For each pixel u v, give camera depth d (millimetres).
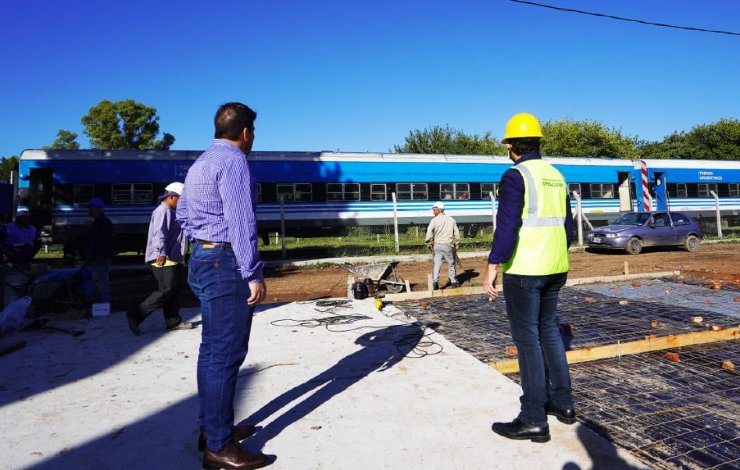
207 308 2836
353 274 9344
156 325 6414
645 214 17938
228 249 2773
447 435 3074
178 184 5891
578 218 19609
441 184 21578
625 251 17844
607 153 42438
